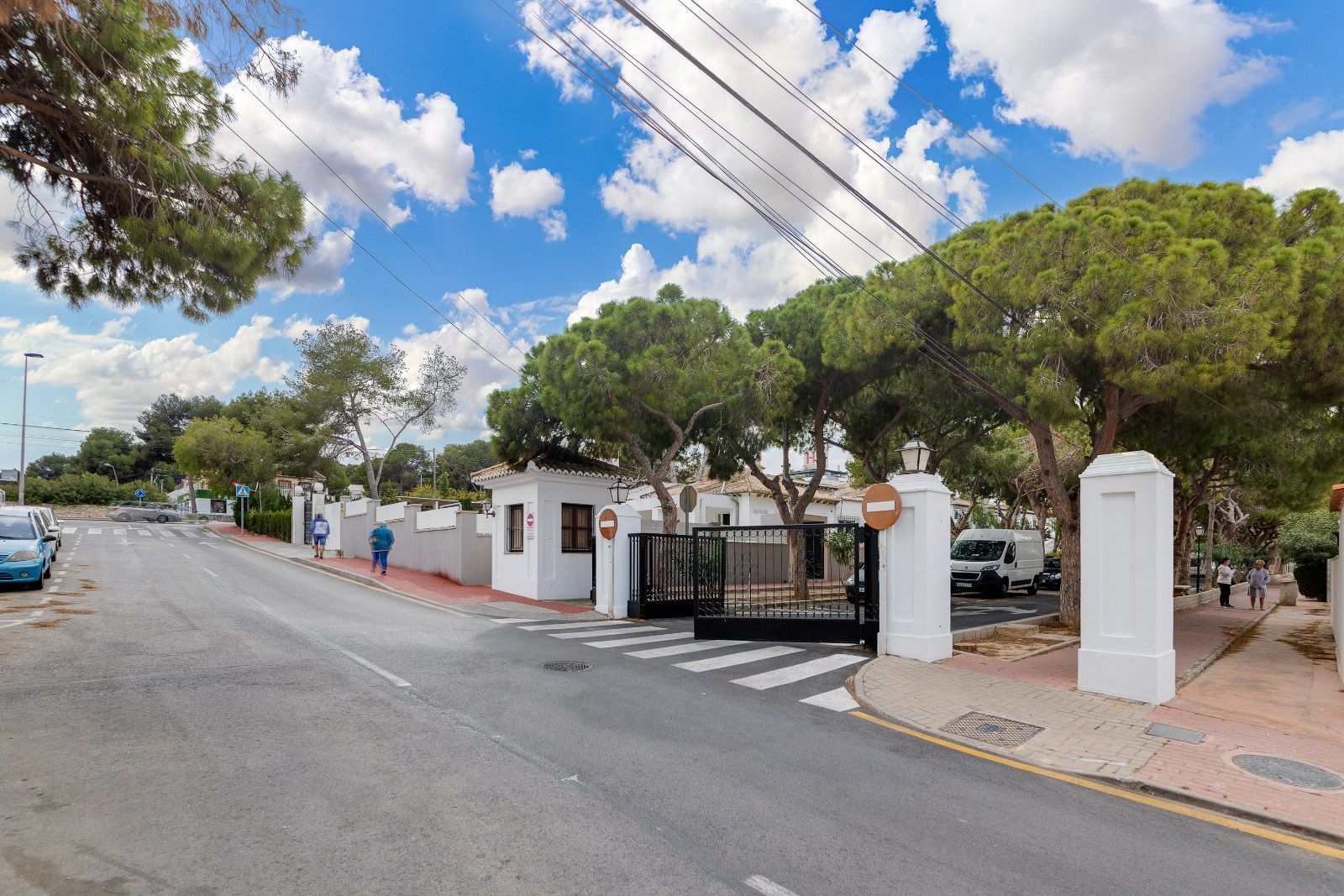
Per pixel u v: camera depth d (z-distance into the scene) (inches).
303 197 334.0
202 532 1684.3
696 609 503.5
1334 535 1158.3
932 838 180.2
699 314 666.8
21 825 164.7
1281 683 388.5
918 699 328.8
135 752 214.4
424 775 206.4
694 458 973.2
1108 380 490.9
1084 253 470.9
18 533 602.5
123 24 266.2
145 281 333.1
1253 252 460.8
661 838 172.1
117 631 405.4
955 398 739.4
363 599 631.8
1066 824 194.4
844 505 1289.4
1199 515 1530.5
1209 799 212.1
